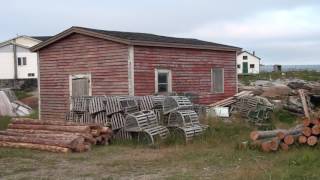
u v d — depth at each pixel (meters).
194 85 23.28
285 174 10.68
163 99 18.14
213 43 25.58
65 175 11.85
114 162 13.58
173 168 12.38
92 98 18.41
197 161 13.22
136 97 18.39
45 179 11.33
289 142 13.85
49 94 23.44
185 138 16.70
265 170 11.24
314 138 13.66
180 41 23.00
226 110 21.95
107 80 21.03
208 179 10.70
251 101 22.77
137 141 17.11
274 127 20.11
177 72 22.36
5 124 24.62
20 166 13.26
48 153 15.75
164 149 15.85
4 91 34.97
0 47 62.50
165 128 17.33
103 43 21.12
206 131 17.50
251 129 19.23
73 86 22.41
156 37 23.09
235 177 10.66
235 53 26.02
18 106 34.00
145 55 20.78
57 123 17.64
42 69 23.73
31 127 18.08
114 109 17.75
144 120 17.17
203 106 20.67
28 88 59.94
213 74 24.52
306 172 10.88
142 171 12.15
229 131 18.33
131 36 21.17
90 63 21.67
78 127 16.80
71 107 20.14
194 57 23.34
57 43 23.03
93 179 11.25
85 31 21.44
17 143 17.02
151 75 21.05
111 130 17.58
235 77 26.03
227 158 13.40
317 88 28.12
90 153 15.52
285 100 25.59
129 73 20.17
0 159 14.58
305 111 23.30
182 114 17.30
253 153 13.93
